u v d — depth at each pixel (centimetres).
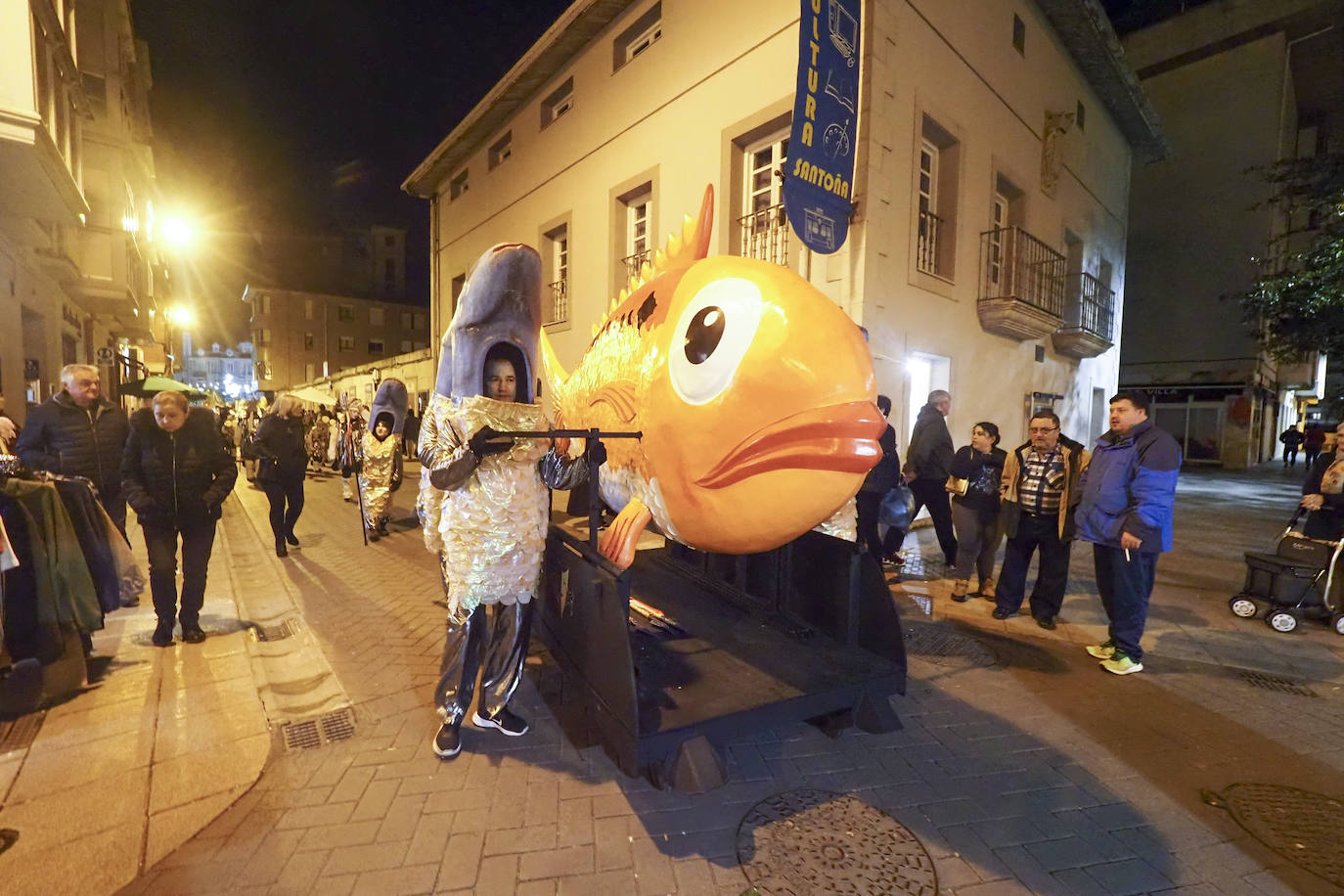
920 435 627
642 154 1049
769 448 253
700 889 212
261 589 567
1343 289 1121
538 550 296
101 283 1202
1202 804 264
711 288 279
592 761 290
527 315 291
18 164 558
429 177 1838
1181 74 2158
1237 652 432
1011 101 991
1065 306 1245
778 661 319
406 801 259
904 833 243
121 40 1461
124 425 511
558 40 1178
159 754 293
